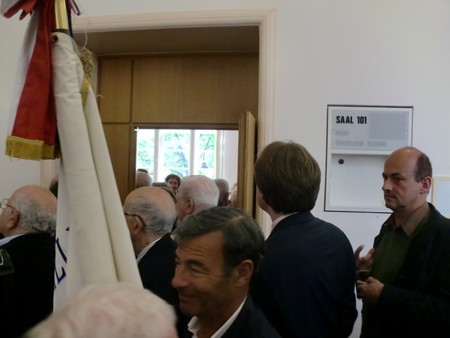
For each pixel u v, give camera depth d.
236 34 2.53
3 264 1.30
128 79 3.05
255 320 0.86
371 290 1.36
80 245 0.85
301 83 2.27
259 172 1.22
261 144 2.29
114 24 2.42
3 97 2.56
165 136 4.84
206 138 4.99
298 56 2.28
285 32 2.29
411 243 1.36
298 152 1.20
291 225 1.18
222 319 0.89
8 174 2.57
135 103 3.04
